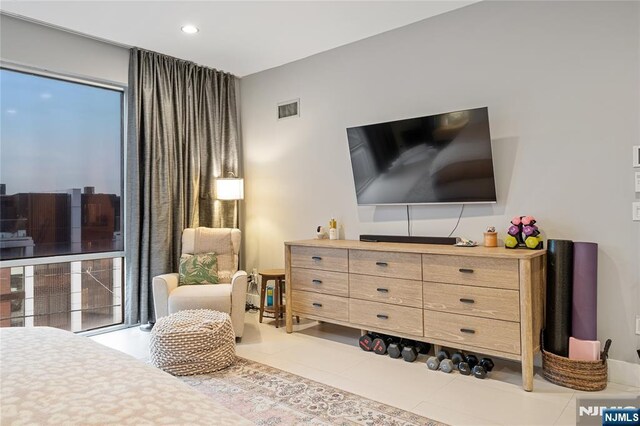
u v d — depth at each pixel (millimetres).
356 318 3336
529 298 2527
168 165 4086
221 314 3152
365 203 3746
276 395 2498
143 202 3969
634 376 2580
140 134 3965
